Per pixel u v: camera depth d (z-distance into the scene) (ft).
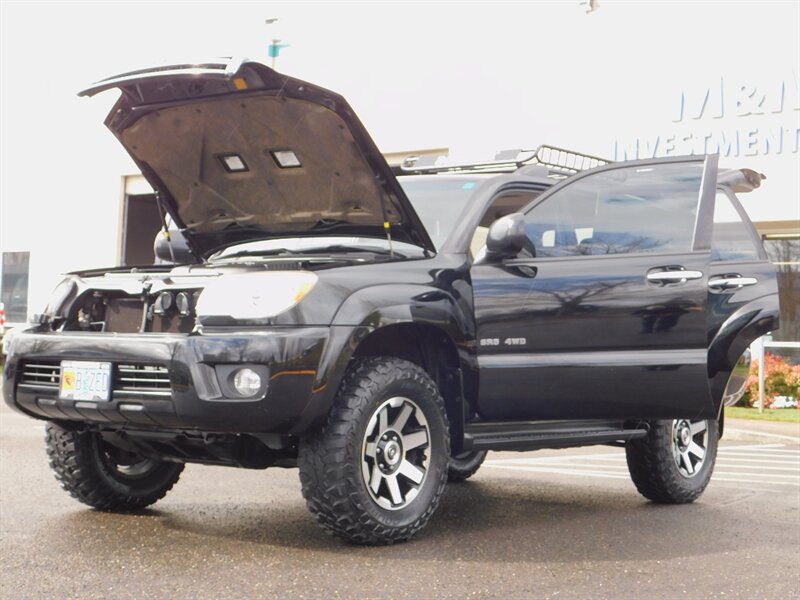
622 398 16.90
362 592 12.94
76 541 15.64
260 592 12.87
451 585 13.35
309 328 14.62
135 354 14.98
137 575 13.65
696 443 21.20
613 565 14.71
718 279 17.67
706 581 13.89
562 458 29.01
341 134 16.35
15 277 80.84
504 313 16.76
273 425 14.52
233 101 16.88
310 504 15.11
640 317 16.90
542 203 17.61
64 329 16.46
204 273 15.44
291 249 19.11
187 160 18.52
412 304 15.70
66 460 17.53
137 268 17.01
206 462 16.62
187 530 16.62
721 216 18.90
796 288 50.80
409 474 15.88
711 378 17.22
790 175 49.24
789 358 49.01
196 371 14.53
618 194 17.98
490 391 16.65
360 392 15.14
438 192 18.52
